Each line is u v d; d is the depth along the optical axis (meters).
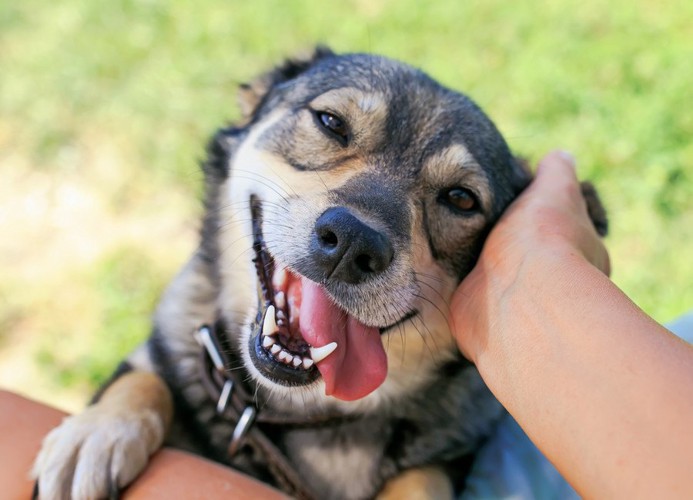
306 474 0.39
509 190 0.42
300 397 0.38
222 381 0.38
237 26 1.04
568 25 1.05
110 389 0.38
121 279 0.72
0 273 0.73
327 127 0.40
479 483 0.39
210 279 0.42
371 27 1.05
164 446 0.35
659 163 0.80
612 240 0.74
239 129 0.46
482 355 0.28
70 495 0.30
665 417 0.20
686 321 0.42
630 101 0.89
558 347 0.24
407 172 0.38
